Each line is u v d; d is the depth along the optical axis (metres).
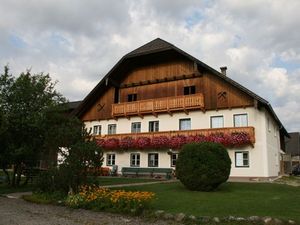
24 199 16.33
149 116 34.34
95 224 10.66
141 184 22.28
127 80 36.66
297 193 18.19
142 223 10.92
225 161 18.44
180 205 13.51
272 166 30.98
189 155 18.52
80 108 37.78
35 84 22.34
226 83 30.50
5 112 21.02
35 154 21.56
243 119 29.33
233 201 14.53
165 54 34.03
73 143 16.42
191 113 31.88
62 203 14.52
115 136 35.00
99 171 16.39
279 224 10.48
